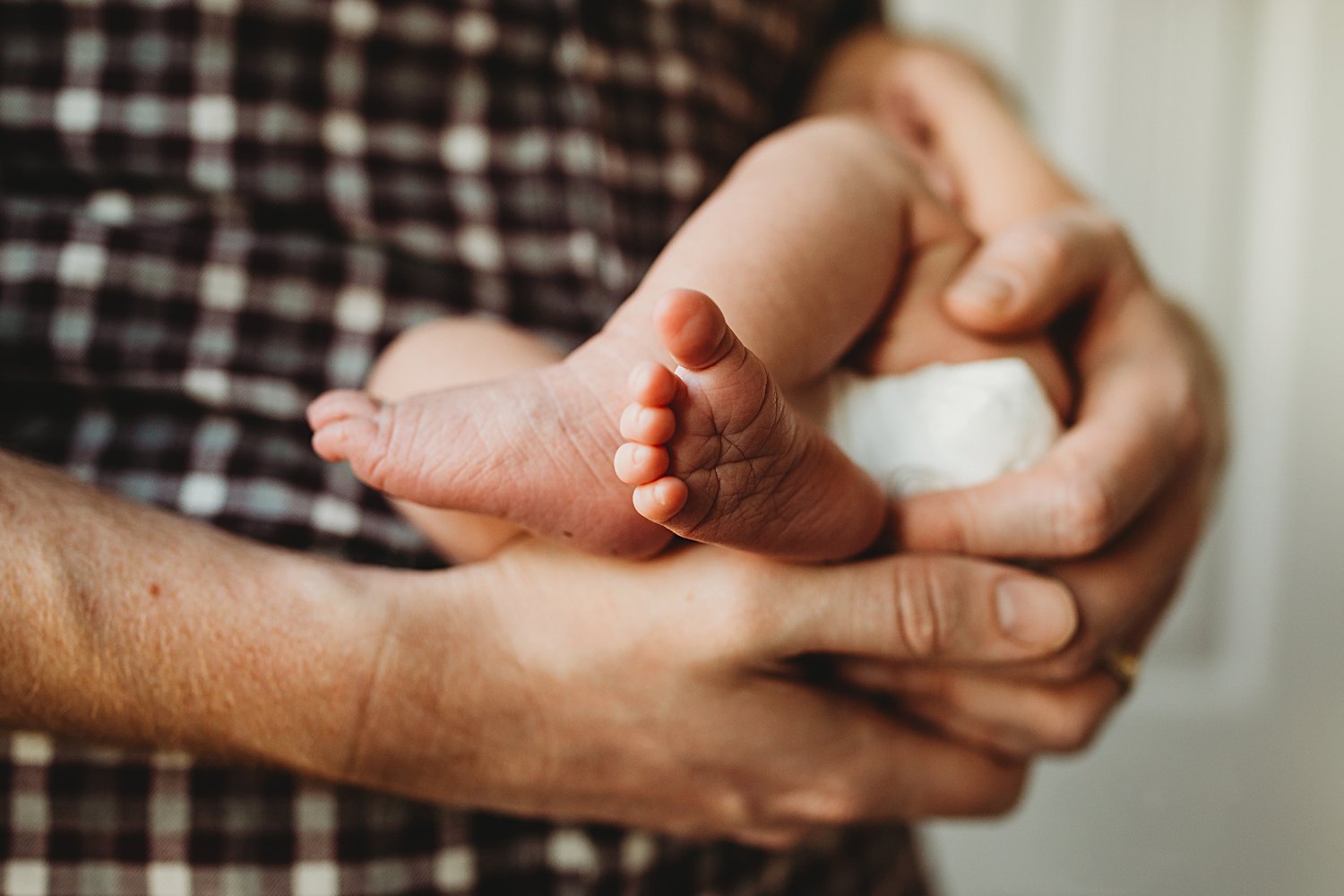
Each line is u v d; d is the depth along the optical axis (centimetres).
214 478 55
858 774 53
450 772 50
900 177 59
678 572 48
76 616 44
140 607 45
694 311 34
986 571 50
